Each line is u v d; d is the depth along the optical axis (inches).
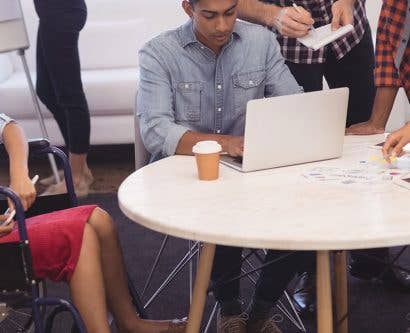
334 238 71.2
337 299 108.3
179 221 77.9
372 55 134.2
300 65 130.4
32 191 99.5
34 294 88.5
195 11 107.0
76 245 94.3
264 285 107.7
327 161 99.6
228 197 85.4
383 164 96.5
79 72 189.8
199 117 113.3
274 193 86.2
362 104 134.8
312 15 127.9
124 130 214.5
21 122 217.9
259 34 115.3
